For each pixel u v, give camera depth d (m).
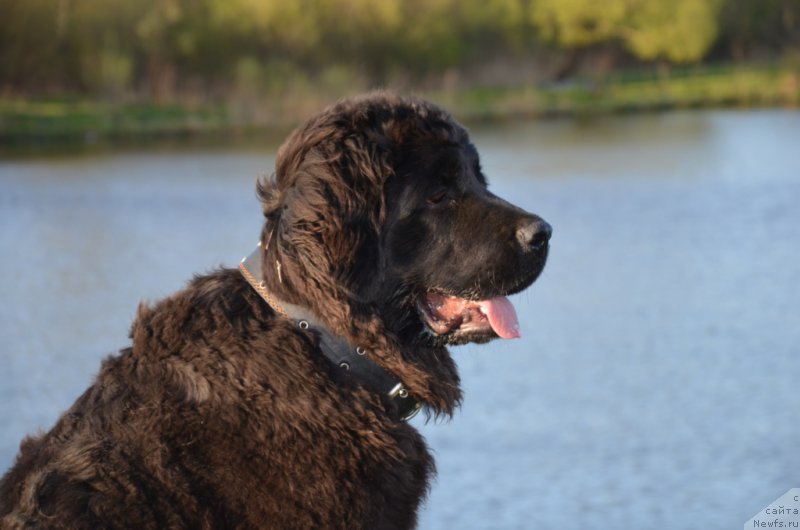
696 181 30.98
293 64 49.88
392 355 3.93
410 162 3.99
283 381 3.67
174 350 3.74
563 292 17.84
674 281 18.55
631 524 8.87
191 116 44.34
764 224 24.14
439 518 8.98
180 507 3.51
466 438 10.95
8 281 18.31
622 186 30.34
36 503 3.50
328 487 3.61
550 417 11.59
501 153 37.91
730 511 9.14
